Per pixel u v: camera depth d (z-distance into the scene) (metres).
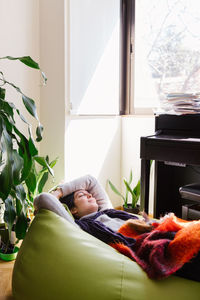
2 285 1.54
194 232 1.13
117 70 2.76
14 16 2.29
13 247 1.83
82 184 1.76
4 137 1.34
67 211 1.61
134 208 2.47
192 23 2.41
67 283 1.14
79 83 2.45
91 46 2.52
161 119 2.10
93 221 1.47
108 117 2.72
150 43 2.65
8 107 1.48
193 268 1.11
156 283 1.09
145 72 2.71
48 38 2.42
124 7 2.77
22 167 1.46
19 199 1.52
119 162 2.87
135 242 1.29
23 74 2.39
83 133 2.54
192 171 2.33
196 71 2.43
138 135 2.71
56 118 2.44
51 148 2.49
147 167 2.00
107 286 1.10
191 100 1.98
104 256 1.20
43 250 1.26
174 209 2.42
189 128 1.99
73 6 2.35
